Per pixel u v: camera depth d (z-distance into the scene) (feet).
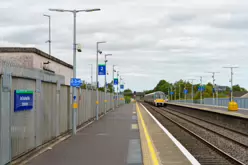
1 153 31.71
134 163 36.86
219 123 120.06
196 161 40.68
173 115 168.04
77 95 78.48
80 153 43.14
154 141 60.39
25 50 69.31
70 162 37.27
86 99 96.37
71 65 108.17
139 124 90.43
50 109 52.60
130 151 44.96
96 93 122.01
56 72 87.61
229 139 70.23
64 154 42.37
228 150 56.29
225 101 262.88
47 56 78.43
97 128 78.07
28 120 41.04
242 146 61.00
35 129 44.11
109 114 146.10
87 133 66.95
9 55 69.26
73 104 64.80
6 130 33.22
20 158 37.96
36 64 70.85
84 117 92.27
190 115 175.83
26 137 40.32
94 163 36.73
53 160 38.34
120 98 329.93
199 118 149.48
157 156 43.75
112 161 37.93
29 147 41.52
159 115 159.22
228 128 95.86
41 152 43.73
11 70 34.65
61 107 61.11
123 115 137.39
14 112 36.01
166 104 307.58
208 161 44.70
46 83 49.93
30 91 41.42
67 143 52.49
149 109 221.66
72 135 63.52
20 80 38.14
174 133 81.87
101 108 146.72
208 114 139.03
